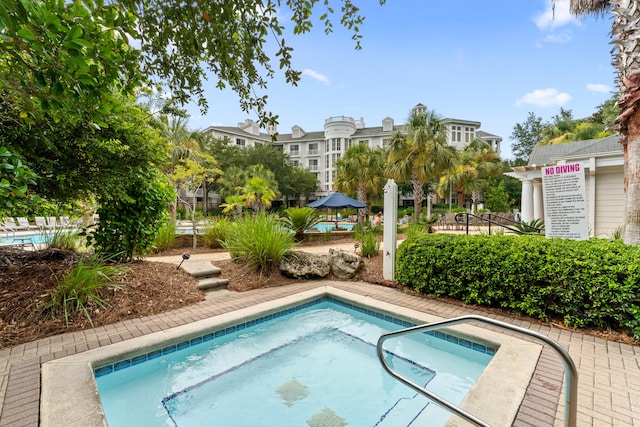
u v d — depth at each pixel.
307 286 5.14
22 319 3.08
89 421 1.79
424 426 2.20
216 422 2.25
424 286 4.45
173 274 4.74
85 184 3.91
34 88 1.59
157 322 3.43
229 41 2.02
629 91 3.55
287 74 2.20
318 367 3.02
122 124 3.96
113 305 3.60
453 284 4.15
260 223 5.92
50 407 1.90
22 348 2.74
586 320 3.16
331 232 11.41
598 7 4.98
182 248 8.32
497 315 3.67
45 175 3.61
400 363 3.07
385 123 38.47
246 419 2.29
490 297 3.83
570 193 3.97
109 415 2.29
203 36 1.98
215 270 5.15
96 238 4.71
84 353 2.65
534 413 1.90
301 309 4.36
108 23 1.59
